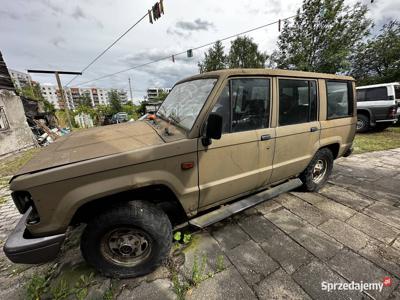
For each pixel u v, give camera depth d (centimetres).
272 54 1653
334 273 179
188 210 195
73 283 181
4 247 141
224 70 197
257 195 254
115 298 165
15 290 179
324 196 314
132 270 179
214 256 203
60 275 190
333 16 1256
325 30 1327
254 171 223
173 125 209
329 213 269
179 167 173
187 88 234
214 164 192
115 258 181
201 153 180
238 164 208
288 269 184
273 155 233
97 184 147
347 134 320
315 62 1406
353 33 1289
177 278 179
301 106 249
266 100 218
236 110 199
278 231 237
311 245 213
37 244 142
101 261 174
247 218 263
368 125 804
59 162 147
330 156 318
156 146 161
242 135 202
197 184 188
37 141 951
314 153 278
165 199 195
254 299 158
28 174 137
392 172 404
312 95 259
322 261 192
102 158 147
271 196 254
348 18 1284
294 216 265
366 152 553
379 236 223
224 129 194
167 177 168
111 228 164
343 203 293
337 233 230
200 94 200
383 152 549
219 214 216
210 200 207
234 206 230
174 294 167
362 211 272
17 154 774
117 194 167
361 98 823
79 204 145
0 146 728
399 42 1491
